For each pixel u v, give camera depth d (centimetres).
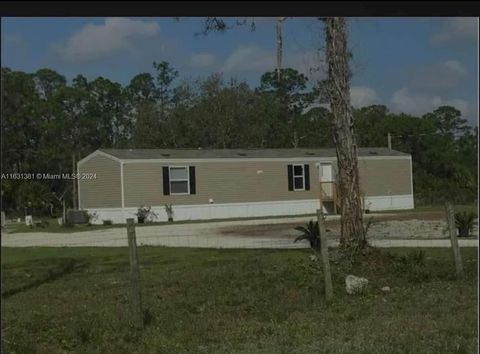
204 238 1905
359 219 1061
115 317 730
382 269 998
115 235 2153
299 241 1609
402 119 5138
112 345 623
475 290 846
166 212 2889
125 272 1179
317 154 3309
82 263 1365
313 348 588
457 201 3803
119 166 2819
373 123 5244
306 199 3241
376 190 3406
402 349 573
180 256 1404
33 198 3541
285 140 5125
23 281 1109
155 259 1363
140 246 1684
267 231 2091
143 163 2853
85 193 2966
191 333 660
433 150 5016
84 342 639
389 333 634
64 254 1559
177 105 5006
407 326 662
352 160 1072
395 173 3488
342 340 616
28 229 2689
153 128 4838
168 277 1057
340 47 1068
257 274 1025
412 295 838
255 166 3123
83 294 939
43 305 863
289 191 3200
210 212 2998
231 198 3055
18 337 648
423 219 2420
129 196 2817
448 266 1029
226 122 4844
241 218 2961
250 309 776
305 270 977
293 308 776
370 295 850
